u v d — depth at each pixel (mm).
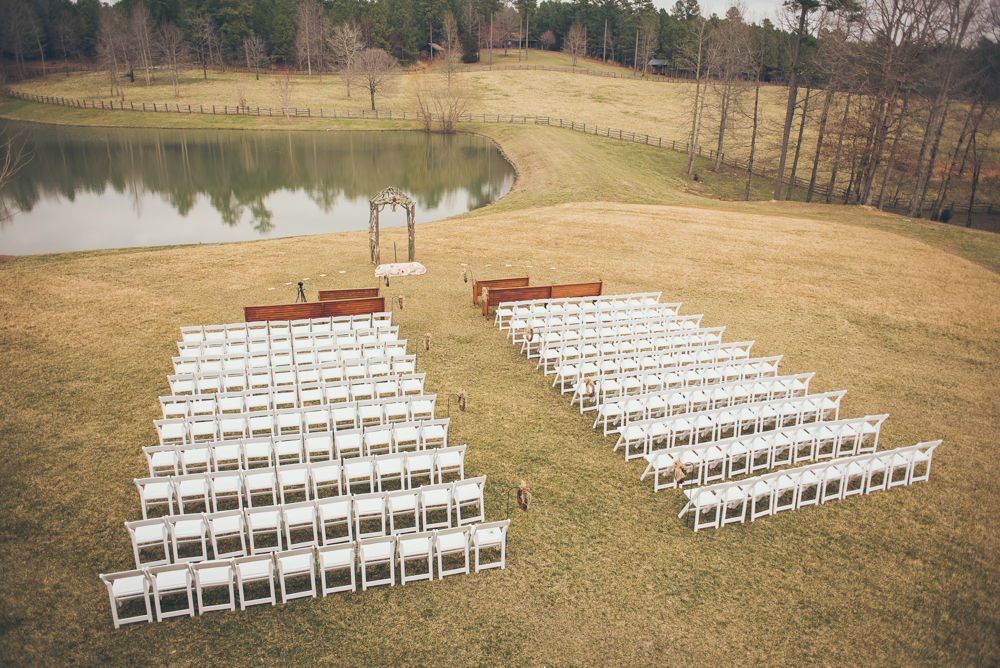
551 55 151125
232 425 13086
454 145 75125
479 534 10023
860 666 8680
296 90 102188
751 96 93625
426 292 23641
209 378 15625
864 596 9914
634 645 8875
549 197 44250
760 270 27531
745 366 16578
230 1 119375
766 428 15562
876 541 11195
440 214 44219
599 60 151375
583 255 29047
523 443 13945
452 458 12016
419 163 64562
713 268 27656
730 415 14227
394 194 25672
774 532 11367
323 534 10398
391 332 18672
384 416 14992
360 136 80562
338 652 8633
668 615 9406
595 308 21047
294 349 16922
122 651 8555
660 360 17031
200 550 10648
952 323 22359
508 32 146125
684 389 14914
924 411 16234
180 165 61000
